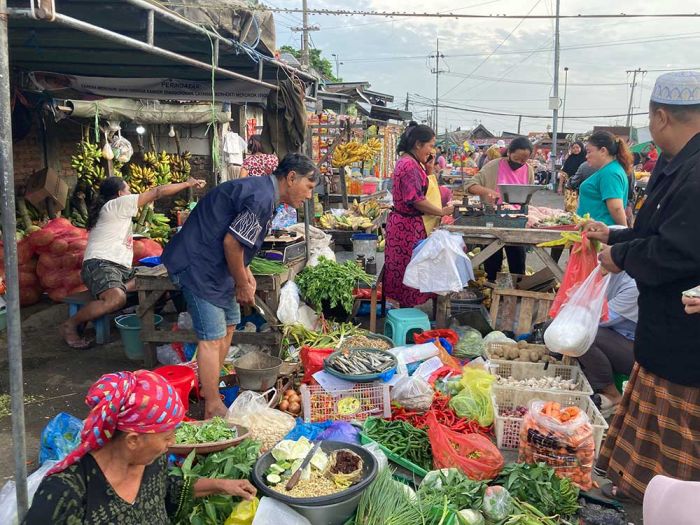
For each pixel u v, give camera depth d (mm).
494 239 5375
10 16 2000
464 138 40750
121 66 5602
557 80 25734
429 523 2631
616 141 5117
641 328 2699
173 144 10617
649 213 2686
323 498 2523
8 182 2016
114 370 4844
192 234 3607
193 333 4629
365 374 3928
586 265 3928
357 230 8266
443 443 3143
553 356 4246
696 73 2443
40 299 6238
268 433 3355
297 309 4883
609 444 3004
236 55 4840
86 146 7535
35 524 1608
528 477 2934
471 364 4461
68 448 3090
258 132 13742
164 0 3525
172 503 2164
